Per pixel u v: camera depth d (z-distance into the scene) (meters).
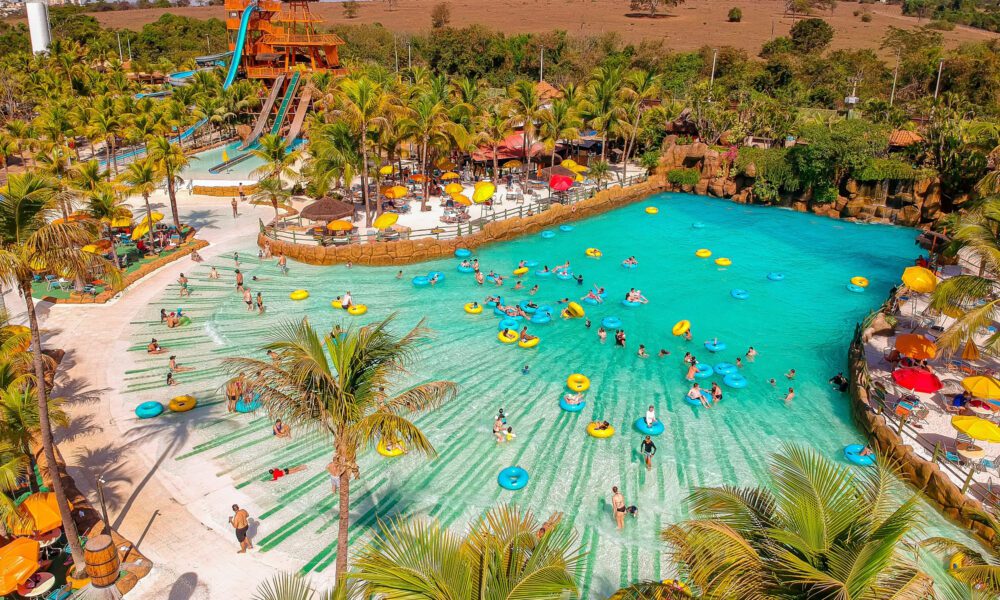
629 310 40.38
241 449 26.20
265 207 57.41
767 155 62.56
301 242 47.97
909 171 55.66
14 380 21.27
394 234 48.72
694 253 50.69
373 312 39.09
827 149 57.38
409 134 53.22
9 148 64.62
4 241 17.77
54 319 36.91
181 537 21.34
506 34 155.88
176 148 47.81
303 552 20.92
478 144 60.41
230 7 96.75
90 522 21.61
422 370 32.84
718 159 65.75
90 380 30.84
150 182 44.72
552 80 108.00
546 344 35.88
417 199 59.03
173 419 28.02
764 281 45.34
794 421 29.17
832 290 44.03
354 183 63.34
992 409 27.64
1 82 94.19
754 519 12.30
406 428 14.98
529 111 58.84
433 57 115.00
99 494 22.95
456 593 11.30
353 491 24.08
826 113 78.81
